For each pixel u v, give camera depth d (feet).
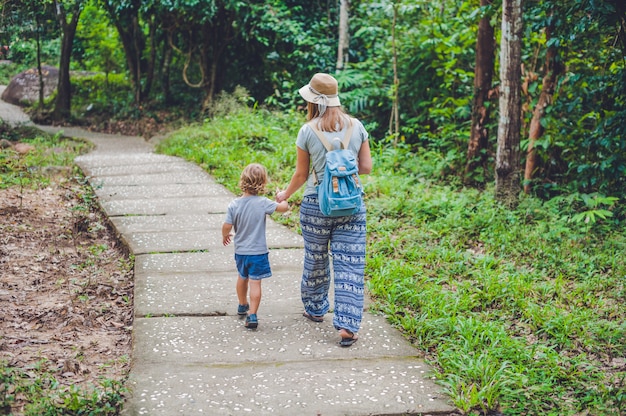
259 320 14.84
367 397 11.43
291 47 48.60
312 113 13.57
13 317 14.92
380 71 41.22
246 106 42.39
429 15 38.99
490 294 16.49
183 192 27.66
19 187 26.61
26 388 11.05
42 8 40.19
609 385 12.12
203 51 50.52
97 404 10.87
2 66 80.38
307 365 12.64
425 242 20.93
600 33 25.81
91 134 51.26
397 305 15.84
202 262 18.85
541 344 13.91
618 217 24.07
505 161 24.99
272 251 19.93
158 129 52.03
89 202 25.22
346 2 42.78
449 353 12.95
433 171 31.58
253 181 14.10
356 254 13.35
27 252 19.56
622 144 23.49
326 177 12.97
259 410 10.92
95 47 62.90
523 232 21.80
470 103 33.50
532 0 27.61
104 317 15.43
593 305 16.35
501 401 11.39
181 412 10.78
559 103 26.40
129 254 19.94
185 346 13.38
